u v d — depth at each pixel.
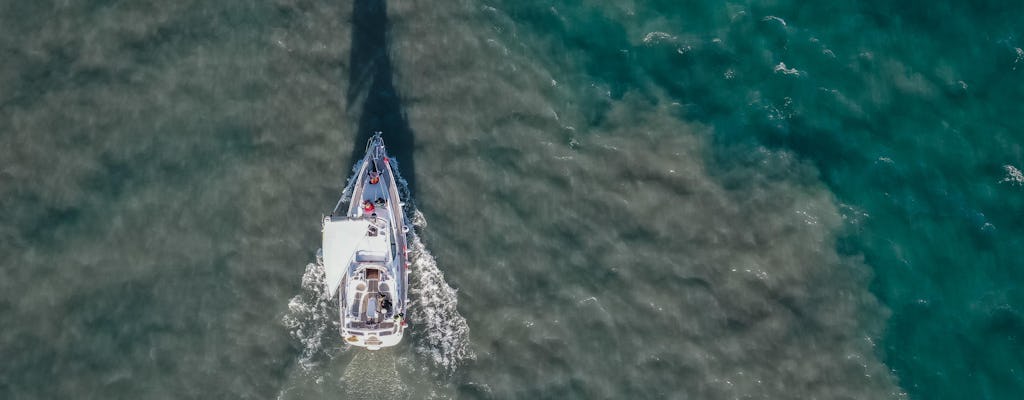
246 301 36.06
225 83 38.31
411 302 36.81
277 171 37.47
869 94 39.69
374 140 37.75
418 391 35.88
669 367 35.97
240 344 35.56
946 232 37.81
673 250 37.44
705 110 39.44
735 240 37.66
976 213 38.03
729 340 36.34
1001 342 36.38
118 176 36.81
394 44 39.41
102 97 37.69
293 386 35.44
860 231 37.84
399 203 36.72
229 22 39.12
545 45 40.09
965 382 35.94
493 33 39.94
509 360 36.09
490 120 38.75
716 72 40.06
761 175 38.44
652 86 39.72
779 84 39.84
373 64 39.12
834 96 39.66
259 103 38.16
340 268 34.72
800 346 36.28
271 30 39.12
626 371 35.91
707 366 36.00
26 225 35.88
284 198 37.28
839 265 37.41
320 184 37.59
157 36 38.75
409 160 38.03
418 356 36.22
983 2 40.62
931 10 40.72
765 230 37.78
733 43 40.59
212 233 36.56
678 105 39.44
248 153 37.53
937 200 38.22
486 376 35.94
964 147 38.97
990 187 38.41
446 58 39.41
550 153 38.50
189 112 37.84
